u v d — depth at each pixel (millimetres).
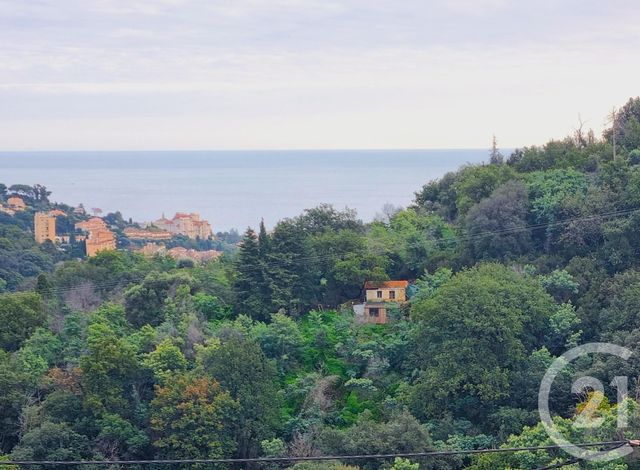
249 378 55875
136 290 68500
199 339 61656
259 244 71688
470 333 56469
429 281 68875
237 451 54031
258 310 68688
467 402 55031
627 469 42719
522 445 45344
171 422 52906
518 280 63156
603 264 67438
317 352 64500
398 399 57094
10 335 64188
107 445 53500
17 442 55688
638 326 57031
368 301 69062
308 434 53938
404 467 45500
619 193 71875
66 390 56406
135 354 59000
